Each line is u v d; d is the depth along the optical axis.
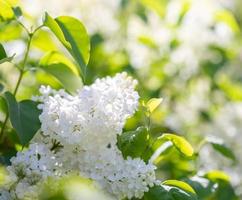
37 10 1.48
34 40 1.23
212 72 1.67
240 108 1.55
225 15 1.70
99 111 0.96
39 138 0.99
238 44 1.85
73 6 1.56
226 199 1.23
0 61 0.99
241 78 1.88
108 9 1.62
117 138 0.99
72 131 0.95
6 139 1.08
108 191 0.96
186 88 1.65
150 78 1.61
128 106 0.97
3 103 1.08
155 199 0.97
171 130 1.48
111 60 1.57
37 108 1.01
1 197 0.95
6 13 1.06
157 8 1.66
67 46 1.01
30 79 1.33
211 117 1.60
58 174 0.96
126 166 0.96
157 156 1.06
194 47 1.68
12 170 0.95
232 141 1.47
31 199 0.96
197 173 1.20
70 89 1.09
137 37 1.63
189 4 1.69
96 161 0.96
